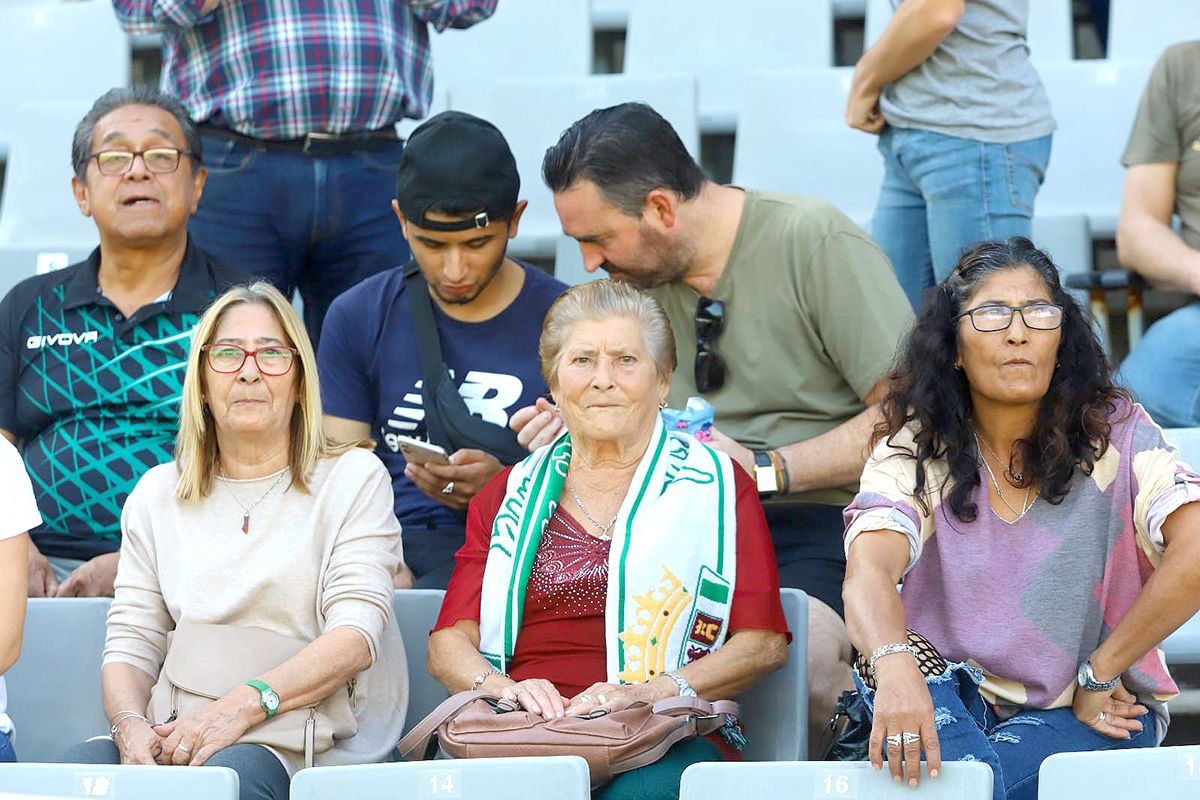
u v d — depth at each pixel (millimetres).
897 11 14500
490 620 10422
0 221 19172
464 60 21203
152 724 10273
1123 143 18562
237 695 9984
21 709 11328
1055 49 20219
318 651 10227
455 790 8672
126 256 13391
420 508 13016
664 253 12422
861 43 21750
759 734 10602
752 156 19062
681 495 10500
